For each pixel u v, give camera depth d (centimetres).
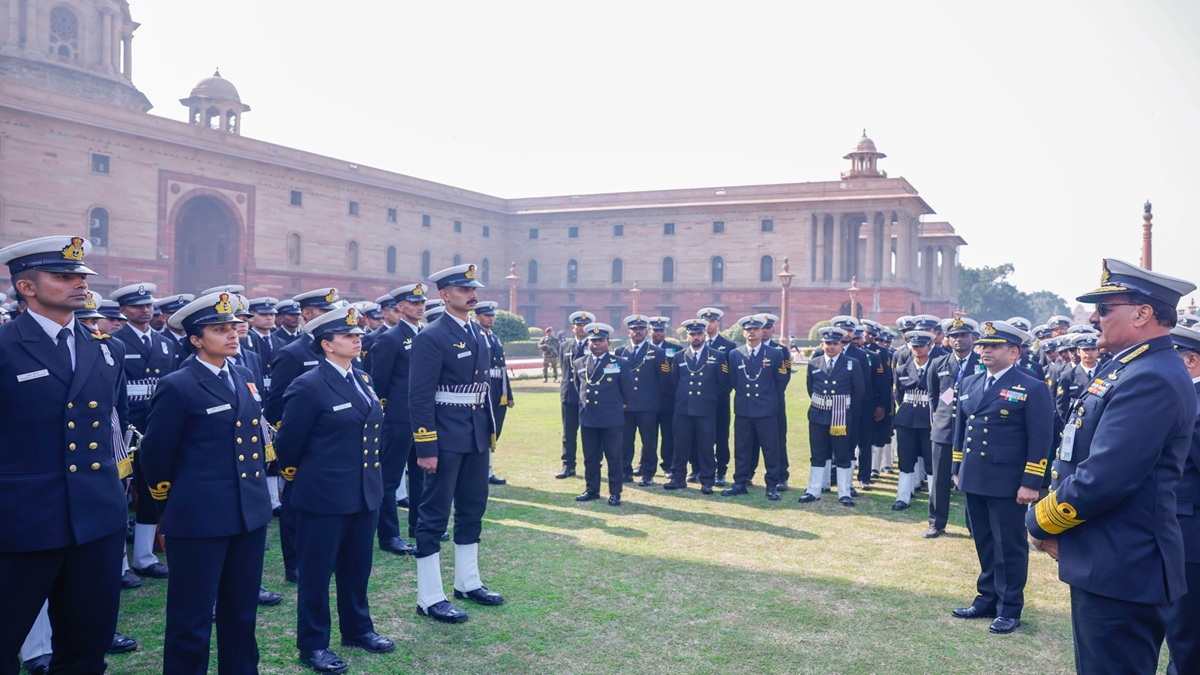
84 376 416
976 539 609
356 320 543
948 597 647
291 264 5250
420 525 602
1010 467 587
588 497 1010
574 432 1167
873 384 1145
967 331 884
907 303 5959
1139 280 360
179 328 471
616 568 715
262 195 5053
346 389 534
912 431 974
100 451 424
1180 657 418
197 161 4647
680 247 6519
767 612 607
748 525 883
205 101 5209
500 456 1338
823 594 651
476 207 6762
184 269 5194
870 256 5934
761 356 1047
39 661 514
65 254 411
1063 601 647
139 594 642
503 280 7125
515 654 526
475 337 631
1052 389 1082
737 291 6294
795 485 1131
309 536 513
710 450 1068
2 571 386
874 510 970
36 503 390
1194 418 353
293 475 519
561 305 6900
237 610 460
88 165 4081
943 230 7750
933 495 841
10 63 4969
